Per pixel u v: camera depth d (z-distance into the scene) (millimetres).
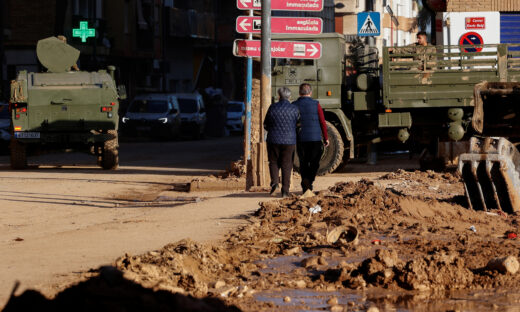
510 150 17375
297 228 15125
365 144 30719
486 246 12891
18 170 35406
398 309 9234
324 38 30031
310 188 21172
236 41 24172
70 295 8352
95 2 73625
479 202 17750
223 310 8867
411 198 17156
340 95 29984
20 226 17594
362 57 31453
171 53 90375
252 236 14133
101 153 36875
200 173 32531
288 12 80562
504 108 22062
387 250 12203
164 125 64312
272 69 30312
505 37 34625
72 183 28406
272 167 21109
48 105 36250
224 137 76250
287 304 9422
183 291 9117
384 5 100812
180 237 14336
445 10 34844
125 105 78000
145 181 29172
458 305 9398
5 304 8578
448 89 28641
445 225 15500
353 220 15422
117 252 12781
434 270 10484
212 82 98438
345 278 10609
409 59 29031
